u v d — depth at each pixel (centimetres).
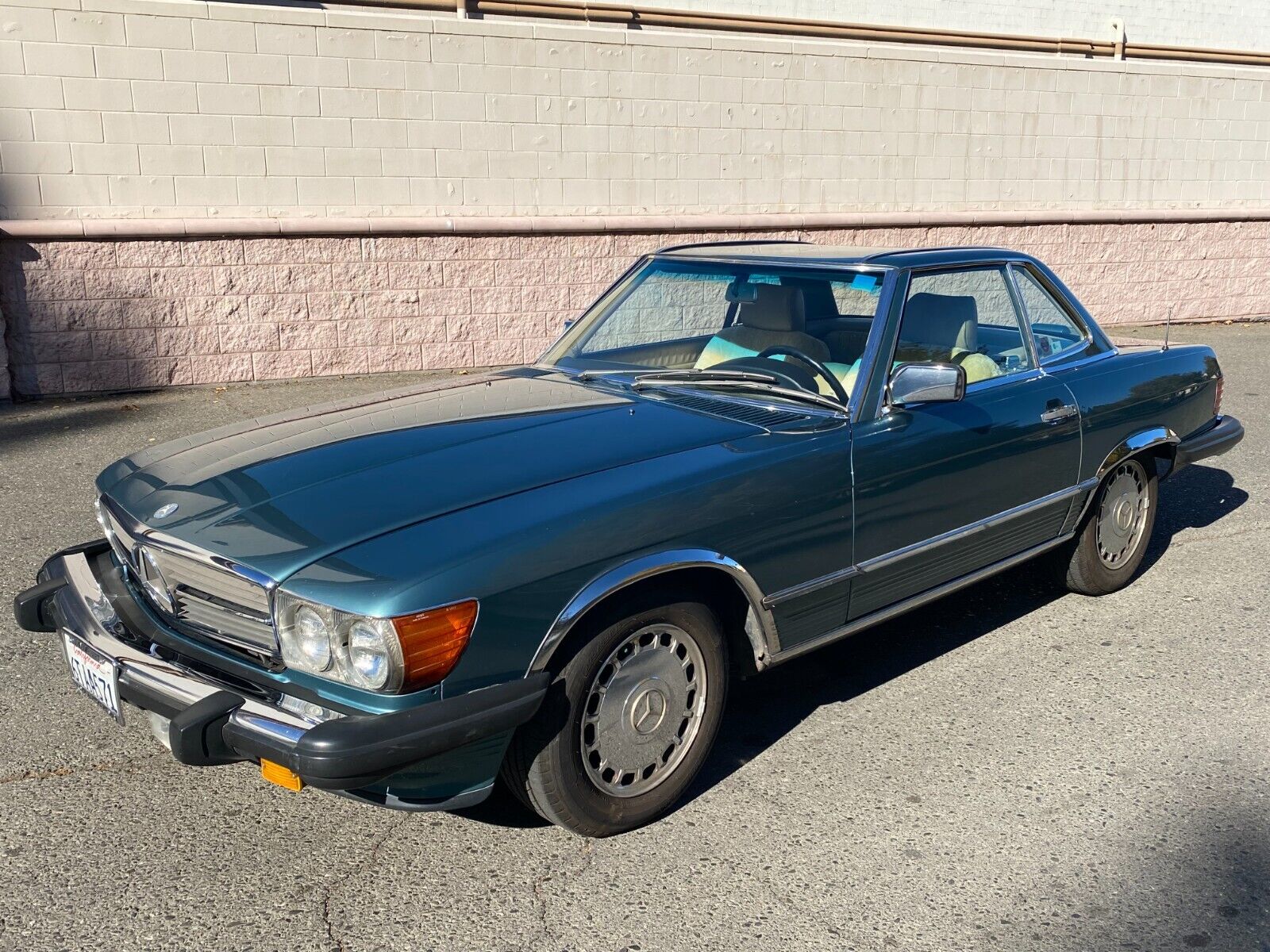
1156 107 1380
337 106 954
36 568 537
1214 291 1486
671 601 330
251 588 292
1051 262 1355
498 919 297
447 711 279
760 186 1162
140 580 330
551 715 308
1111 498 514
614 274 1088
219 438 387
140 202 902
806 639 375
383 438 359
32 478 689
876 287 407
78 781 363
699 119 1111
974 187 1289
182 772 371
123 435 791
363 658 275
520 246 1040
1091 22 1656
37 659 448
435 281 1012
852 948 286
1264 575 561
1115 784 366
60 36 853
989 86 1266
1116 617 509
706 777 373
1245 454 798
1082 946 287
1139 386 507
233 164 927
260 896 305
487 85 1007
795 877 316
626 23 1152
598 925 295
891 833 338
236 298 941
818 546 367
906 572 404
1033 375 464
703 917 298
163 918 295
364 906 302
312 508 310
